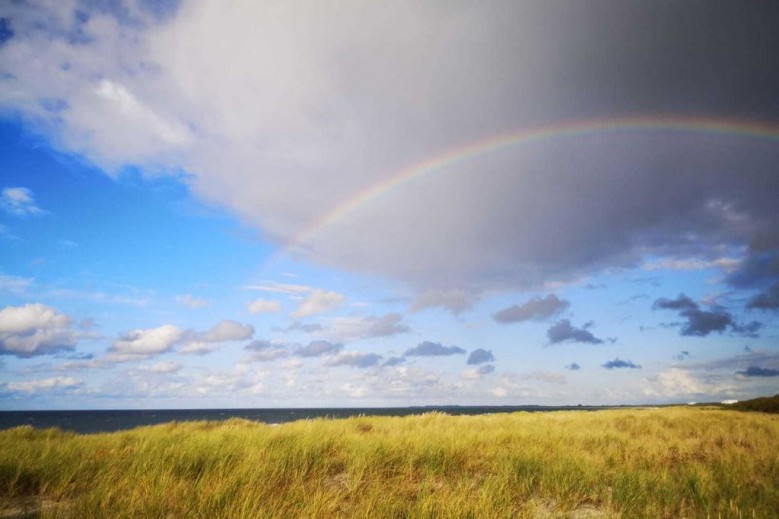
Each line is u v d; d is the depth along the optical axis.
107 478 7.53
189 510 6.09
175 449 9.59
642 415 25.09
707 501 7.12
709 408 43.06
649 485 7.90
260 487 7.03
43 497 7.20
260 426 18.28
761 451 11.34
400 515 6.41
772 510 6.66
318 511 6.16
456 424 18.61
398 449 10.12
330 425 16.73
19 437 14.73
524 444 12.03
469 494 6.96
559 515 6.66
